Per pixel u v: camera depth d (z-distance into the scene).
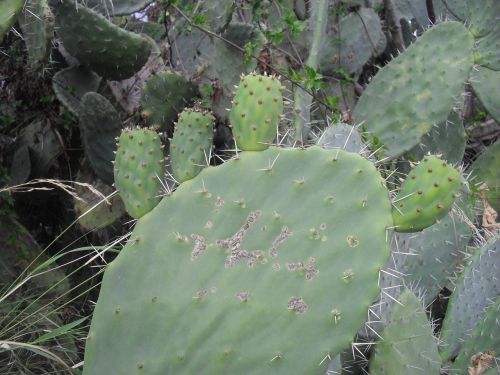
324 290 0.53
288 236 0.55
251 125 0.58
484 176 1.18
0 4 0.70
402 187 0.57
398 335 0.71
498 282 0.88
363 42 1.39
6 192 1.05
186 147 0.68
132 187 0.66
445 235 0.92
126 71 1.11
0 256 1.05
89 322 1.00
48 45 1.00
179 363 0.54
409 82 1.04
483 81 1.18
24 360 0.87
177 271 0.55
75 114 1.09
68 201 1.19
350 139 0.89
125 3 1.15
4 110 1.20
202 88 1.14
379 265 0.53
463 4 1.12
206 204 0.56
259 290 0.54
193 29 1.19
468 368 0.78
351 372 0.76
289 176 0.56
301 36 1.27
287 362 0.53
